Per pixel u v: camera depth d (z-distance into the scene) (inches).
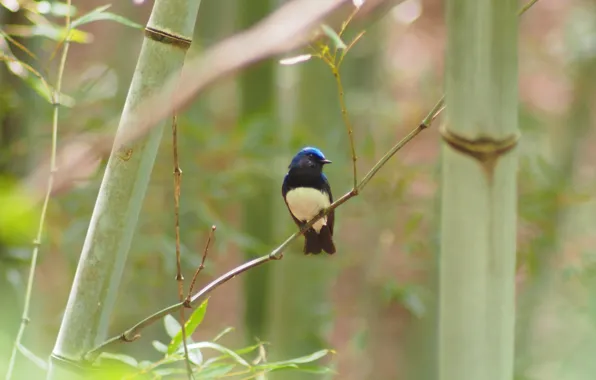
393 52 863.1
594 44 712.4
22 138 462.0
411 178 526.0
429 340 616.7
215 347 429.1
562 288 564.4
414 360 665.6
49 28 442.9
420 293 530.6
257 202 531.8
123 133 426.9
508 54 421.1
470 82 421.4
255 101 538.6
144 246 481.7
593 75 703.7
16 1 439.5
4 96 459.8
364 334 585.3
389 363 704.4
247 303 543.5
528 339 579.5
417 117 678.5
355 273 663.8
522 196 495.8
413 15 687.1
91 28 781.9
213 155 499.2
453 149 422.3
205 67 409.4
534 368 553.9
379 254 565.9
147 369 428.5
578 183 666.8
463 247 422.3
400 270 617.6
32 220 419.5
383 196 530.6
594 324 450.0
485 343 422.6
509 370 422.9
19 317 453.1
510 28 421.1
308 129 499.2
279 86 535.5
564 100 839.7
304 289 477.7
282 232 490.0
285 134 496.1
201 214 489.4
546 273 550.3
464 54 421.4
